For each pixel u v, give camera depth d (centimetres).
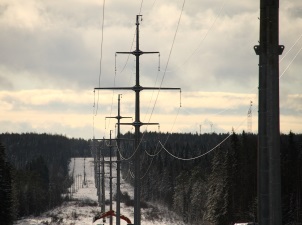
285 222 17762
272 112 2712
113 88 8100
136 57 8062
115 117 12825
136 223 8219
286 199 17900
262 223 2733
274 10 2702
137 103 8181
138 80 8069
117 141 12681
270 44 2708
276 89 2712
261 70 2730
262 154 2734
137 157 8256
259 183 2745
